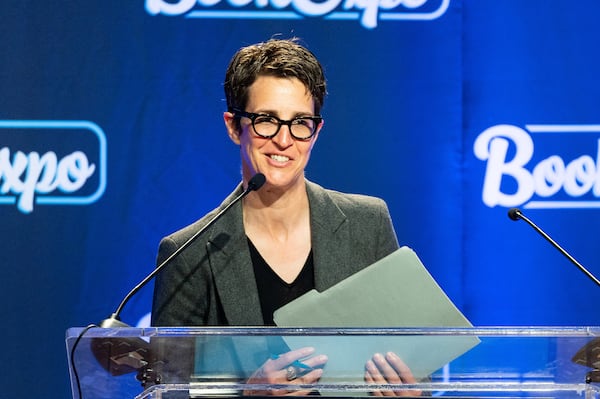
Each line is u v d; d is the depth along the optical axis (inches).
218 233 267.4
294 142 252.2
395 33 410.6
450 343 198.1
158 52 410.6
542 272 411.5
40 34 406.6
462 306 412.5
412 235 410.9
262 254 267.6
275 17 411.2
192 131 411.5
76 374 201.8
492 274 411.8
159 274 269.9
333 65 410.6
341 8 410.3
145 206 410.3
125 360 200.2
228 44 411.2
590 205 410.6
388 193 410.6
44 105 406.6
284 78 251.9
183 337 195.3
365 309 231.6
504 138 411.5
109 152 409.1
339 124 410.3
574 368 201.9
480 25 411.5
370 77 410.6
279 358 198.1
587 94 410.6
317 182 410.3
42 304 408.2
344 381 202.4
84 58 408.5
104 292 409.1
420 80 411.2
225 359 199.3
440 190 411.5
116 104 409.1
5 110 405.1
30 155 406.3
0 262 406.3
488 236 411.8
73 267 409.1
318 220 271.1
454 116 410.9
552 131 410.9
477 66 411.5
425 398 202.2
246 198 269.0
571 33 411.5
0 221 406.3
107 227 409.4
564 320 413.1
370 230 277.9
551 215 411.2
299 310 229.6
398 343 197.2
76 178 408.8
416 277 237.3
